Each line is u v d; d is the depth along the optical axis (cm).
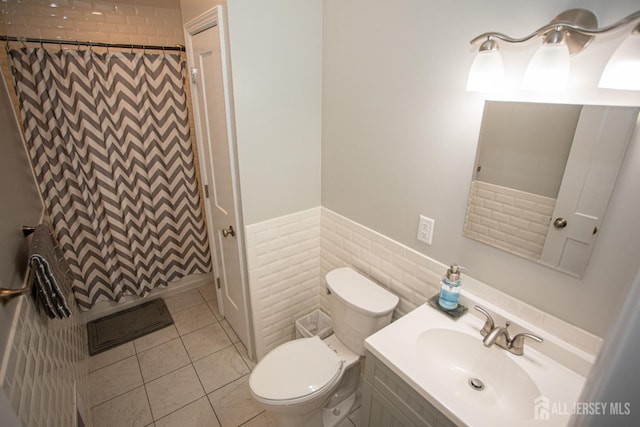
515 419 96
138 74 211
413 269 159
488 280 128
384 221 170
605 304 98
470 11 111
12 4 189
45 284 110
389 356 115
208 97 184
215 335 241
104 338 236
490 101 111
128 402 190
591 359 103
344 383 186
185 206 260
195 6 176
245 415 184
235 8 146
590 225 96
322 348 167
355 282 176
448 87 124
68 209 217
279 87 171
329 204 205
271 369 156
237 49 152
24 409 84
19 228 126
